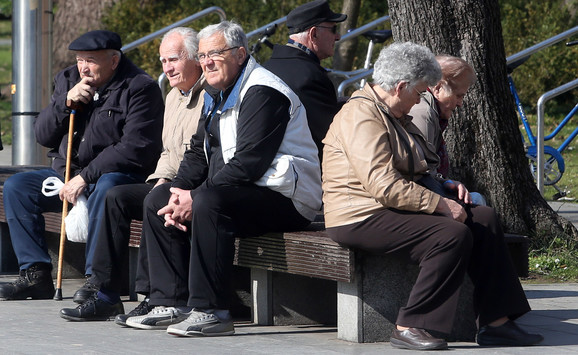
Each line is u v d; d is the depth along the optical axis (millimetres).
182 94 16281
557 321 15078
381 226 12766
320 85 16391
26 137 24859
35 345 13180
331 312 15078
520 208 20781
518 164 20828
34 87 24797
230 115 14008
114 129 16672
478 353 12688
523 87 43344
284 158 13844
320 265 13391
